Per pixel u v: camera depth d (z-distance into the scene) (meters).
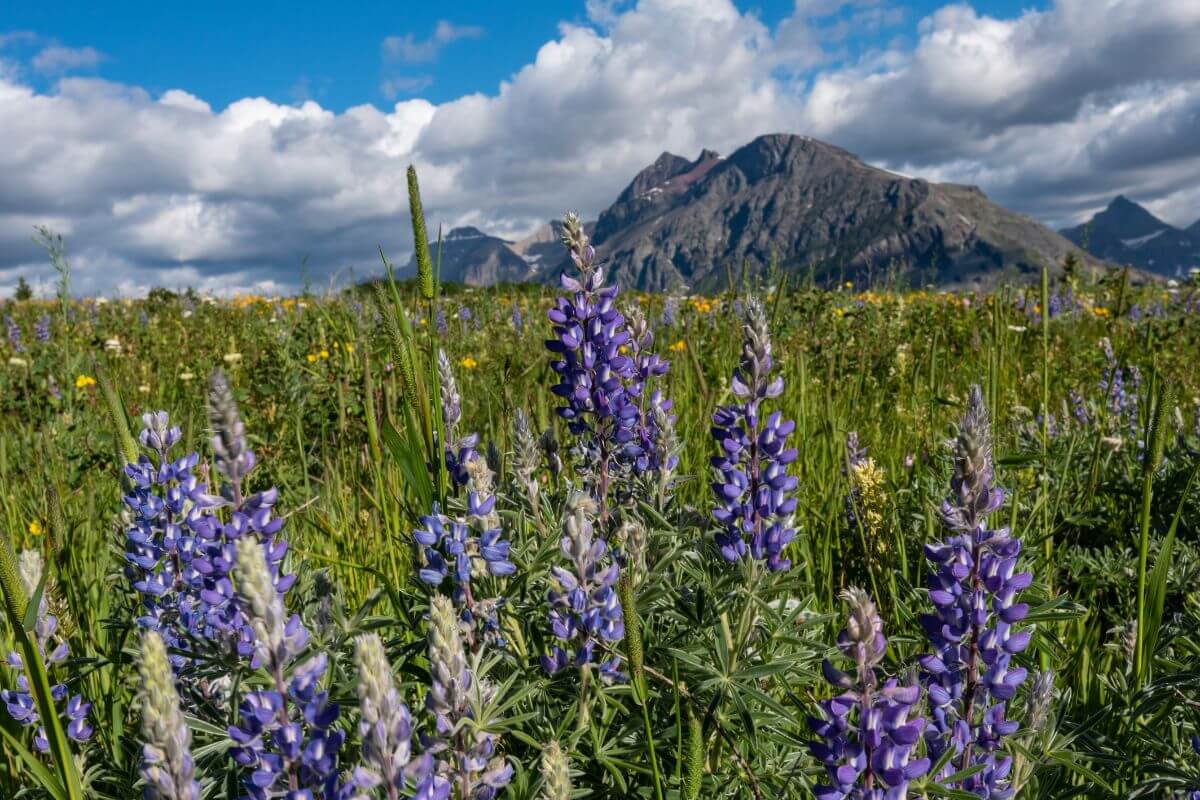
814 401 5.30
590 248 2.55
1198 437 4.00
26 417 6.39
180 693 1.98
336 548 3.60
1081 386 5.78
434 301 2.43
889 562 3.26
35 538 3.88
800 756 2.16
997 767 1.71
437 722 1.55
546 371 5.06
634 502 2.63
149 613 2.14
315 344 6.89
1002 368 5.82
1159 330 7.41
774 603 2.46
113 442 5.14
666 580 2.28
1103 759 1.92
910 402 5.54
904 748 1.42
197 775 1.66
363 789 1.36
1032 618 2.00
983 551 1.69
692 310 8.11
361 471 4.54
